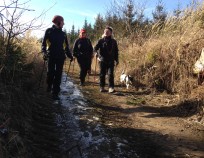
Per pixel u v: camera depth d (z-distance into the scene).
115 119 3.63
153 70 5.12
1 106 2.64
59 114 3.56
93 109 3.92
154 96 4.66
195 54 4.67
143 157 2.74
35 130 2.95
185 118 3.69
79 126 3.29
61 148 2.76
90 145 2.87
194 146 2.98
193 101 3.92
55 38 4.08
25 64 3.52
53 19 4.11
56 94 4.14
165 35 5.79
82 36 5.52
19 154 2.33
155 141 3.06
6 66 2.96
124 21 9.10
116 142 2.97
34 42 4.86
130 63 5.64
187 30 5.22
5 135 2.42
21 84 3.23
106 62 4.99
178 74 4.73
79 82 5.81
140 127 3.41
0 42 3.02
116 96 4.73
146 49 5.70
